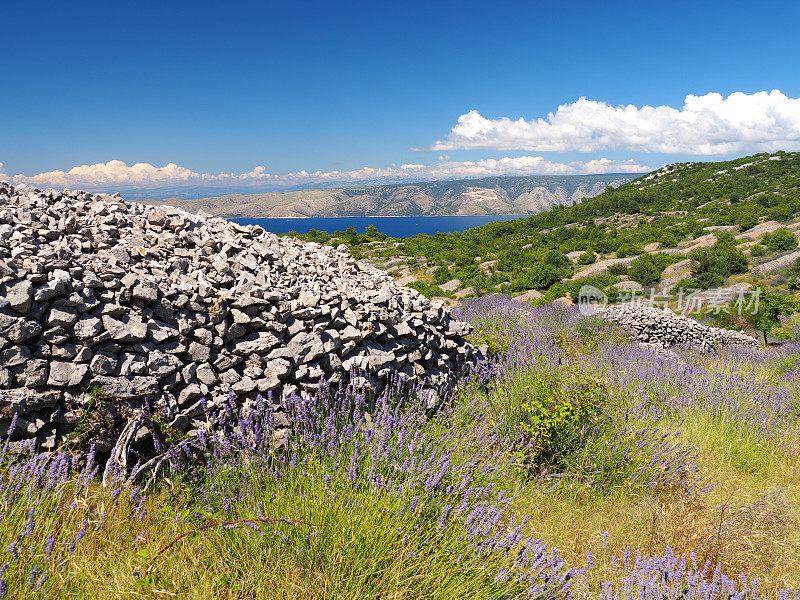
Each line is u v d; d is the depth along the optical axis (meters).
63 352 3.15
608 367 7.01
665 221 80.44
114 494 2.76
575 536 3.52
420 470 3.34
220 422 3.57
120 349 3.39
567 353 7.30
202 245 4.77
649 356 8.28
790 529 3.68
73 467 2.94
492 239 94.00
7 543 2.21
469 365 5.94
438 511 3.10
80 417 3.09
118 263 3.81
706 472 4.80
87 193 5.23
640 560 2.94
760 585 3.01
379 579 2.58
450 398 5.29
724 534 3.45
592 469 4.26
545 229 103.12
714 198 98.88
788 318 22.53
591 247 59.56
